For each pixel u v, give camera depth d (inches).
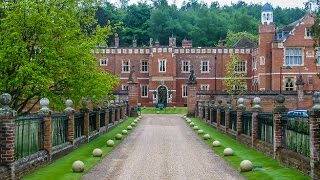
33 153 681.0
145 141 1103.0
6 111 559.8
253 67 3206.2
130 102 2372.0
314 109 574.6
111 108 1579.7
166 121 1931.6
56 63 936.3
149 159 788.6
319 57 2783.0
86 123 1075.9
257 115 905.5
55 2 997.8
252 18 5570.9
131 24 4874.5
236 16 5472.4
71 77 995.3
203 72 3324.3
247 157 793.6
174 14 5032.0
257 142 881.5
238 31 5088.6
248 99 2292.1
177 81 3319.4
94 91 1017.5
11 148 560.1
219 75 3314.5
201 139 1150.3
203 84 3316.9
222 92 2367.1
